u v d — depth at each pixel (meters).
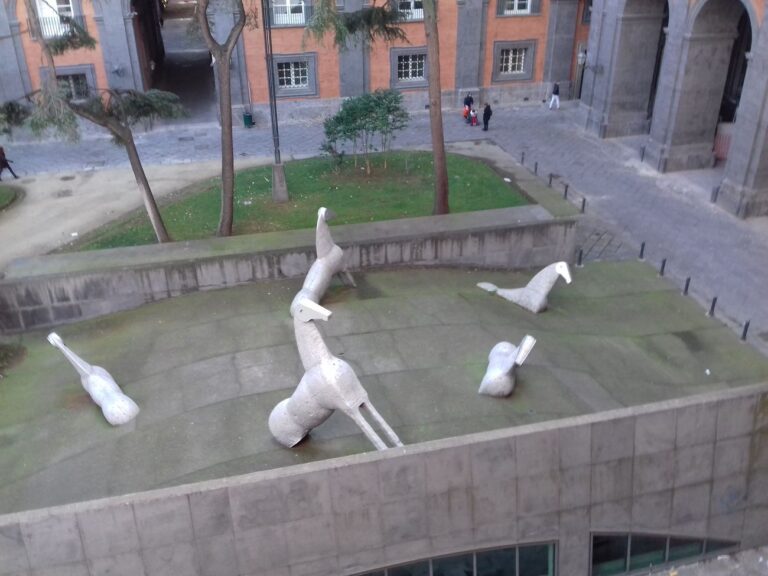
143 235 22.42
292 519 8.67
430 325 14.77
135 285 16.44
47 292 15.98
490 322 15.16
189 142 32.03
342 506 8.74
